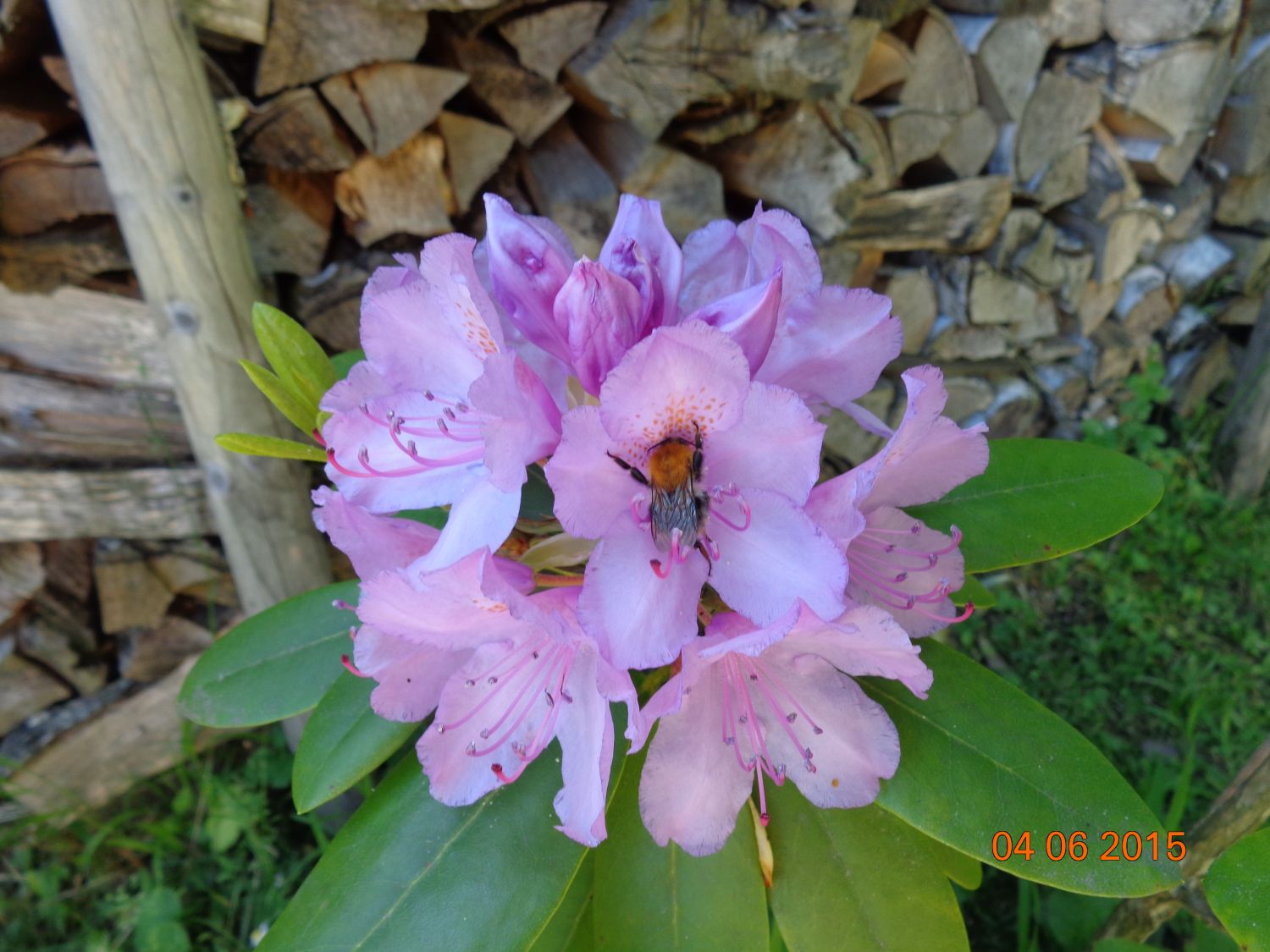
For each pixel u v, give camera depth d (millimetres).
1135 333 656
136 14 282
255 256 366
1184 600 597
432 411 190
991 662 561
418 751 184
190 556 446
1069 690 541
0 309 365
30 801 457
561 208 390
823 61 376
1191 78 530
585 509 156
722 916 205
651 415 156
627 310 166
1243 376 672
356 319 391
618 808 215
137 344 383
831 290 182
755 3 363
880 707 187
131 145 301
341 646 257
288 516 394
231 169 325
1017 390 616
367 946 187
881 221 485
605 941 204
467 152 371
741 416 157
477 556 155
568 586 173
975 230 514
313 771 219
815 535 155
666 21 352
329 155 345
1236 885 185
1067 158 543
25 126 319
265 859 451
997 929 428
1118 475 245
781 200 429
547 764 205
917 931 206
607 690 155
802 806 219
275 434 370
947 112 479
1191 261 658
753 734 187
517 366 158
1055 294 597
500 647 183
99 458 410
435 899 191
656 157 390
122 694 469
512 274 173
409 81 337
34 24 315
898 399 532
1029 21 486
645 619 155
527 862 194
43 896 446
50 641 438
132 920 441
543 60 355
